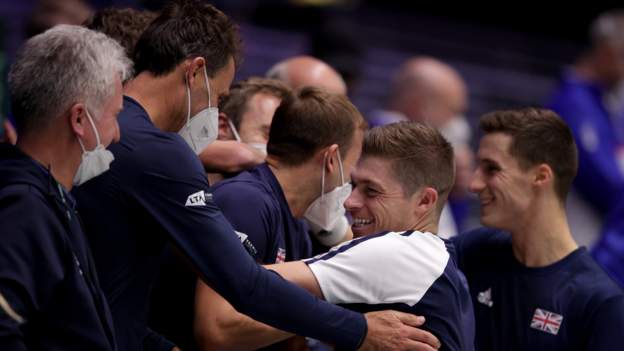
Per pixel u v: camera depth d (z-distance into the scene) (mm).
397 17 20984
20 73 4098
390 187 5074
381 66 19250
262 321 4656
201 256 4570
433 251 5020
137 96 4750
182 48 4742
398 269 4875
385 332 4770
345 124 5297
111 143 4426
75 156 4141
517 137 5742
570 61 23062
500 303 5902
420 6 22297
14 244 3828
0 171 3959
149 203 4496
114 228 4465
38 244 3883
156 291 5352
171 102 4781
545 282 5762
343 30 9930
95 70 4105
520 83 21469
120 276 4531
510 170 5750
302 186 5336
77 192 4414
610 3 23234
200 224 4555
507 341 5836
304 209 5430
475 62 21516
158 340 5051
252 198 5133
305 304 4672
